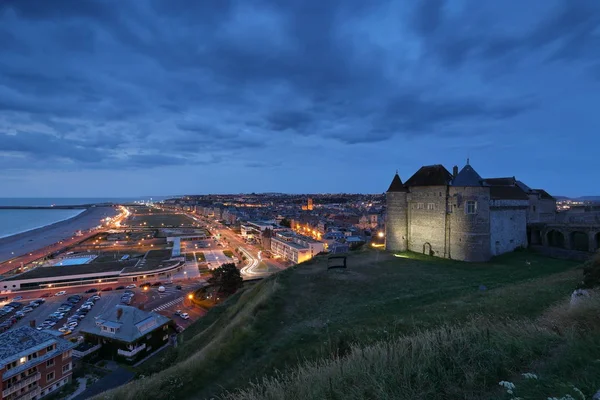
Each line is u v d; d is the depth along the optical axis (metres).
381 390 7.54
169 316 75.56
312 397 8.69
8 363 39.12
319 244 124.88
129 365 51.00
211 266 124.56
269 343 22.78
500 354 8.12
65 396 42.62
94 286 100.31
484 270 38.41
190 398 18.58
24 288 95.25
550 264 40.22
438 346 8.93
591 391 5.50
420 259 46.00
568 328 9.26
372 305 27.31
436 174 50.31
